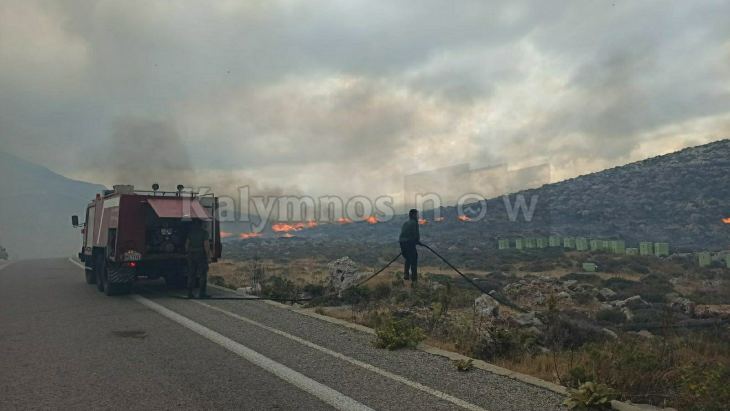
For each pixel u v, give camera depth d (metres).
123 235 13.02
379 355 6.73
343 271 15.56
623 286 21.00
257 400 4.88
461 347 7.39
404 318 9.95
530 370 6.23
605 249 48.62
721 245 71.81
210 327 8.91
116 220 13.17
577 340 8.49
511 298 15.51
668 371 5.57
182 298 13.10
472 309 11.74
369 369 6.00
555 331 8.69
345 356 6.68
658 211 92.12
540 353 7.44
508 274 27.91
